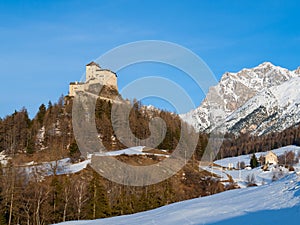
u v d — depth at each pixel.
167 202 48.31
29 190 45.44
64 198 44.50
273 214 15.14
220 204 19.19
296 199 16.61
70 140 78.88
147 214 21.83
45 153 74.38
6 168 50.56
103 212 43.41
